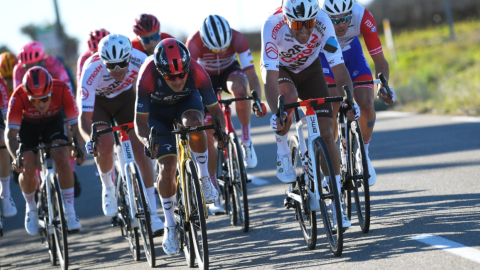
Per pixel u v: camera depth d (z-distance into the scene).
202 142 14.48
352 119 14.62
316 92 15.55
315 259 13.21
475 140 25.52
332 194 12.88
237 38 20.36
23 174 18.50
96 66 16.95
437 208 15.73
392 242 13.35
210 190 14.61
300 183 14.65
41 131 19.06
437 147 25.33
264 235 16.48
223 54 20.41
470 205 15.46
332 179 12.84
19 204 29.36
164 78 13.36
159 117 14.97
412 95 43.97
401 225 14.71
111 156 17.64
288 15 13.41
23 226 24.50
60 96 18.48
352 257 12.75
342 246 12.81
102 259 17.22
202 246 13.12
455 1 103.00
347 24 15.87
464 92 41.34
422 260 11.69
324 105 14.76
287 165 15.30
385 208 16.86
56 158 18.28
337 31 16.09
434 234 13.36
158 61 13.05
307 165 14.16
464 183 18.22
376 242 13.61
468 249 11.90
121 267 15.80
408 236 13.59
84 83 16.84
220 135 13.33
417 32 99.50
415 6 106.38
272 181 24.06
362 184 14.75
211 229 18.75
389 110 42.12
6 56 23.34
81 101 16.78
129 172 15.55
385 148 27.22
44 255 19.06
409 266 11.46
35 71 16.92
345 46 18.28
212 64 20.75
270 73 14.38
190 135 14.43
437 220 14.52
